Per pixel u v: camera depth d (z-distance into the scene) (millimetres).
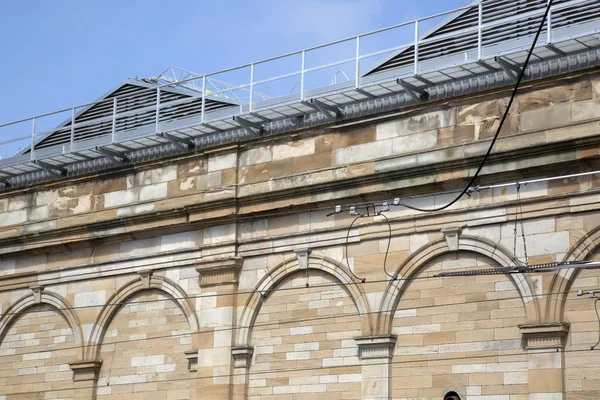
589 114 31797
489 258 32938
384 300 34406
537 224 32281
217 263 37750
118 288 40312
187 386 38094
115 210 40781
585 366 30953
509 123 32969
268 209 36969
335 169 36000
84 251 41500
